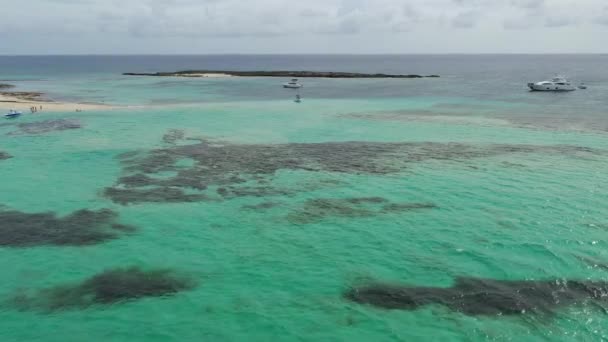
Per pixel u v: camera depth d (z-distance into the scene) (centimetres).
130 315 1271
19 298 1349
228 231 1825
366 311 1291
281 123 4284
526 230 1803
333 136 3653
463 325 1225
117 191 2278
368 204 2108
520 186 2338
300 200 2166
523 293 1368
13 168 2662
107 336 1180
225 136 3634
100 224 1884
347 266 1541
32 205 2081
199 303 1330
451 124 4228
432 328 1213
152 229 1841
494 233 1780
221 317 1263
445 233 1786
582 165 2731
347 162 2831
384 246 1684
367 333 1195
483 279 1446
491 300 1335
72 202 2125
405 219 1931
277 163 2808
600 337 1177
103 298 1352
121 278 1466
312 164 2784
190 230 1833
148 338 1173
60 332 1195
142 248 1675
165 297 1362
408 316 1267
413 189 2306
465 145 3303
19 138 3466
